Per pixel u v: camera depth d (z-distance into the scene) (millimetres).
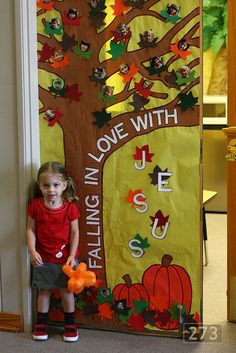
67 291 2916
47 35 2846
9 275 3010
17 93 2850
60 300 3021
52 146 2934
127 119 2834
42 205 2885
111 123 2854
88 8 2783
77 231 2922
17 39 2801
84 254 2969
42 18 2838
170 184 2836
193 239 2848
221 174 5492
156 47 2748
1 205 2963
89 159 2902
